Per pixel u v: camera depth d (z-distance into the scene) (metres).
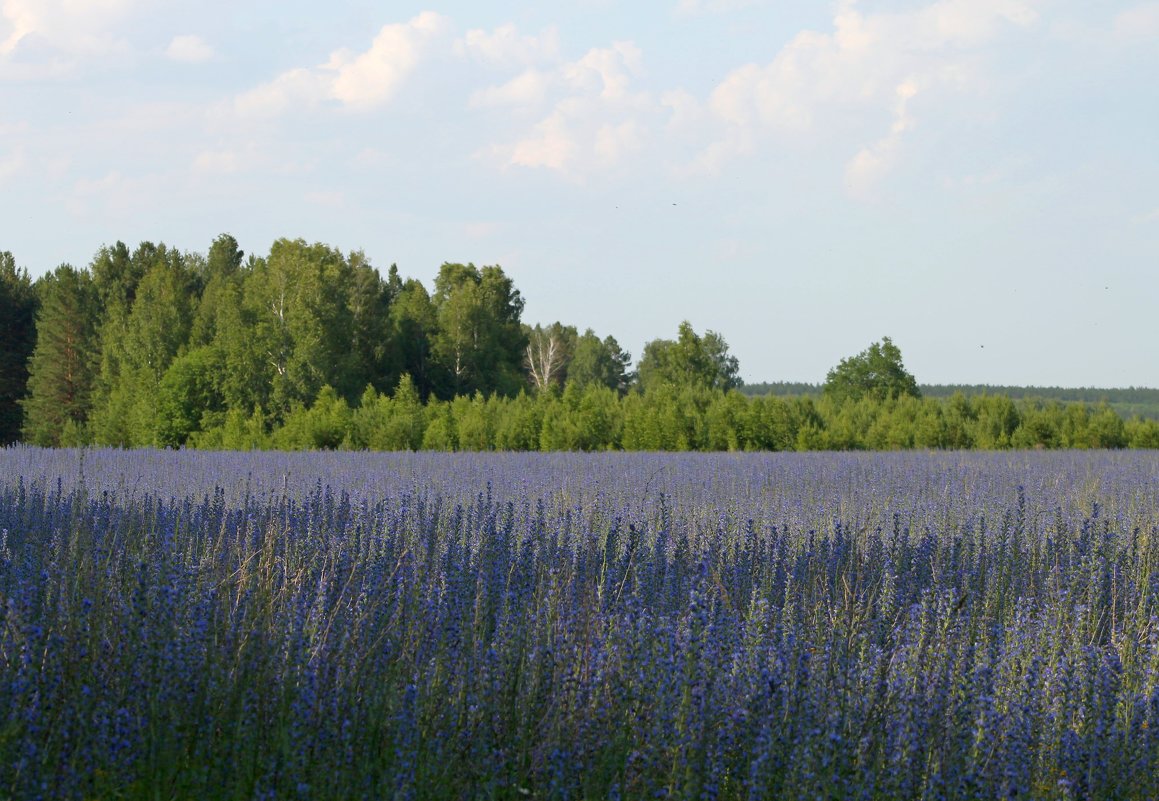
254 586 7.64
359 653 6.80
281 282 69.19
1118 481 25.06
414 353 83.25
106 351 80.56
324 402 50.53
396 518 13.66
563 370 113.44
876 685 6.57
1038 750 6.72
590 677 6.57
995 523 16.52
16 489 16.42
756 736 6.00
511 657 6.81
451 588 8.12
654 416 47.59
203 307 78.75
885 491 20.20
